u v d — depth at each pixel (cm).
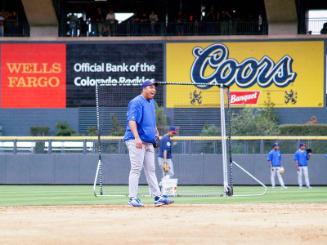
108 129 6656
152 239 1814
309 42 7850
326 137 6581
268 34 7956
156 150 6156
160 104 7731
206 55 7931
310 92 7825
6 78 8006
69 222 2159
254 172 6538
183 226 2042
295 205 2948
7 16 8238
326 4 8169
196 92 6575
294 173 6544
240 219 2228
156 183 2872
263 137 6588
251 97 7856
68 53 8000
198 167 6556
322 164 6544
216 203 3294
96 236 1866
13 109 7975
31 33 8162
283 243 1759
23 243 1762
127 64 7956
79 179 6700
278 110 7806
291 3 7781
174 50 7950
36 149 6769
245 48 7900
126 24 8144
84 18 8262
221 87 4181
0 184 6744
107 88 7769
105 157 6594
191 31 8075
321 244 1748
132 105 2812
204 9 8194
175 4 8219
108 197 4175
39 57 8012
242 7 8162
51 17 8112
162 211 2523
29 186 6338
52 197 4269
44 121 7950
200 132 6462
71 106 7950
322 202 3538
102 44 7981
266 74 7869
